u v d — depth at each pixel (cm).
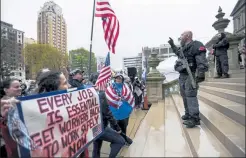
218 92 507
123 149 374
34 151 178
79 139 244
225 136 245
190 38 342
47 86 243
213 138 281
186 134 319
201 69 313
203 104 498
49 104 205
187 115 380
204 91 723
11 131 170
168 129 361
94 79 550
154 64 836
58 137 207
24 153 172
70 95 242
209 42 845
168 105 639
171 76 1155
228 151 235
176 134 332
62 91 230
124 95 420
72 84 356
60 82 246
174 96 783
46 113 197
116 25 460
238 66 545
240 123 289
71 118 232
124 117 414
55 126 206
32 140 178
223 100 432
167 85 861
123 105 416
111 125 342
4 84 225
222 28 630
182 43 348
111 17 457
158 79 812
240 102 348
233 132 256
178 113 486
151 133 354
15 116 171
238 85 418
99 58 779
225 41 593
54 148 199
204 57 318
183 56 339
